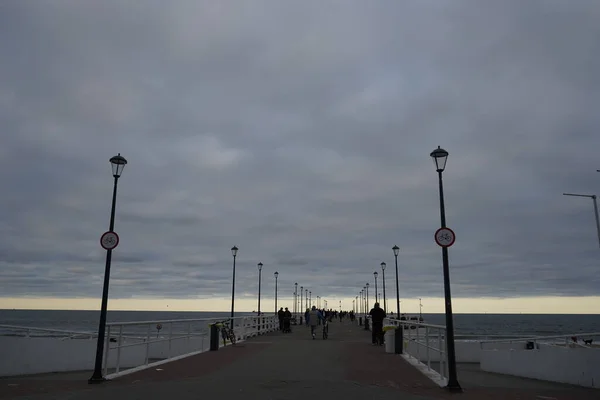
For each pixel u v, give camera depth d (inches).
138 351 909.8
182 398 396.8
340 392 429.1
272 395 411.8
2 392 426.3
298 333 1510.8
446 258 486.6
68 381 506.3
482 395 430.9
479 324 7057.1
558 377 555.8
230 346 925.2
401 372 563.2
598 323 7815.0
